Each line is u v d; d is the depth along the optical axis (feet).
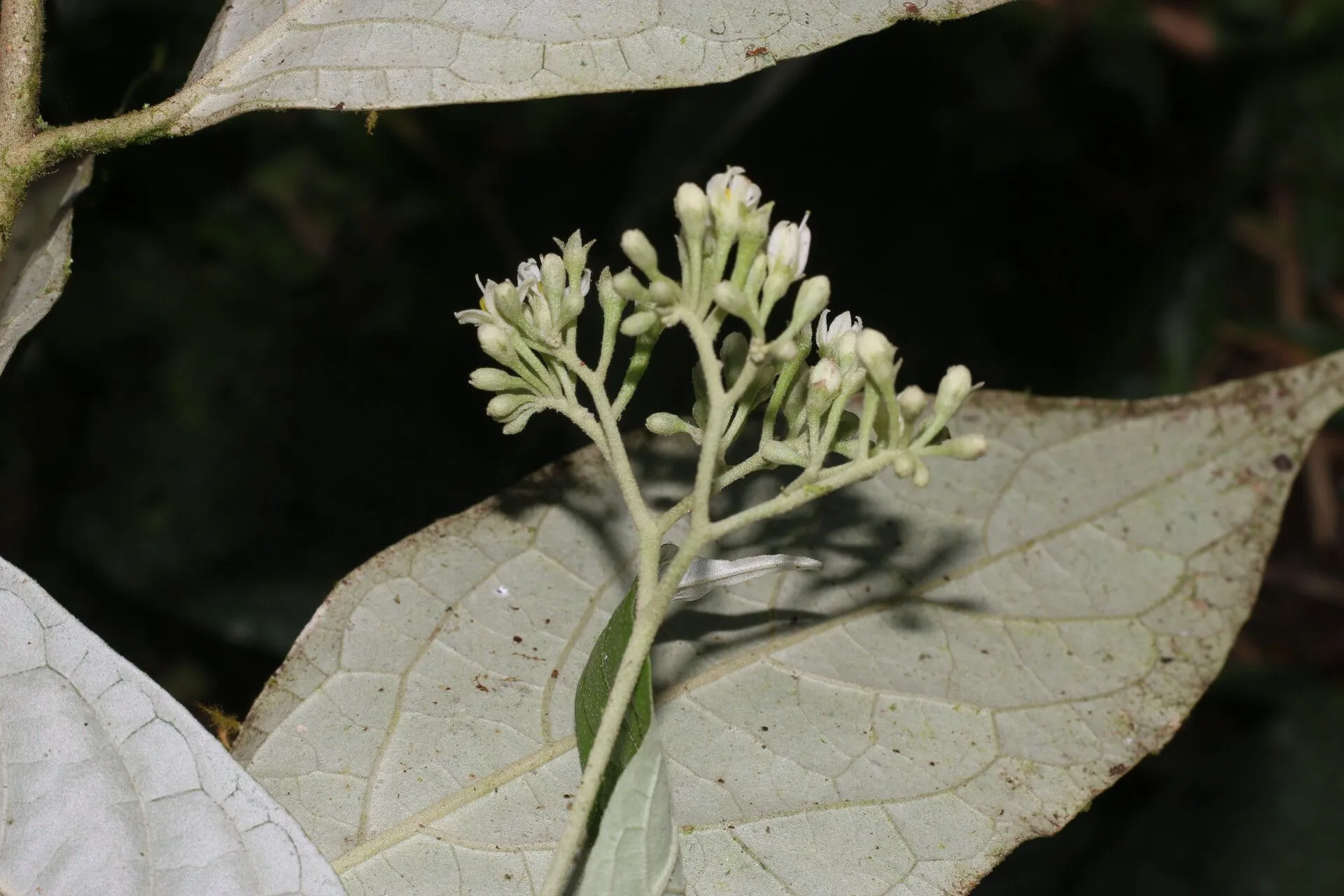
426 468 2.94
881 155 3.16
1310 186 3.46
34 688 1.56
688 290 1.60
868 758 1.68
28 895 1.54
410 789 1.64
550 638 1.69
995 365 3.23
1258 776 2.71
